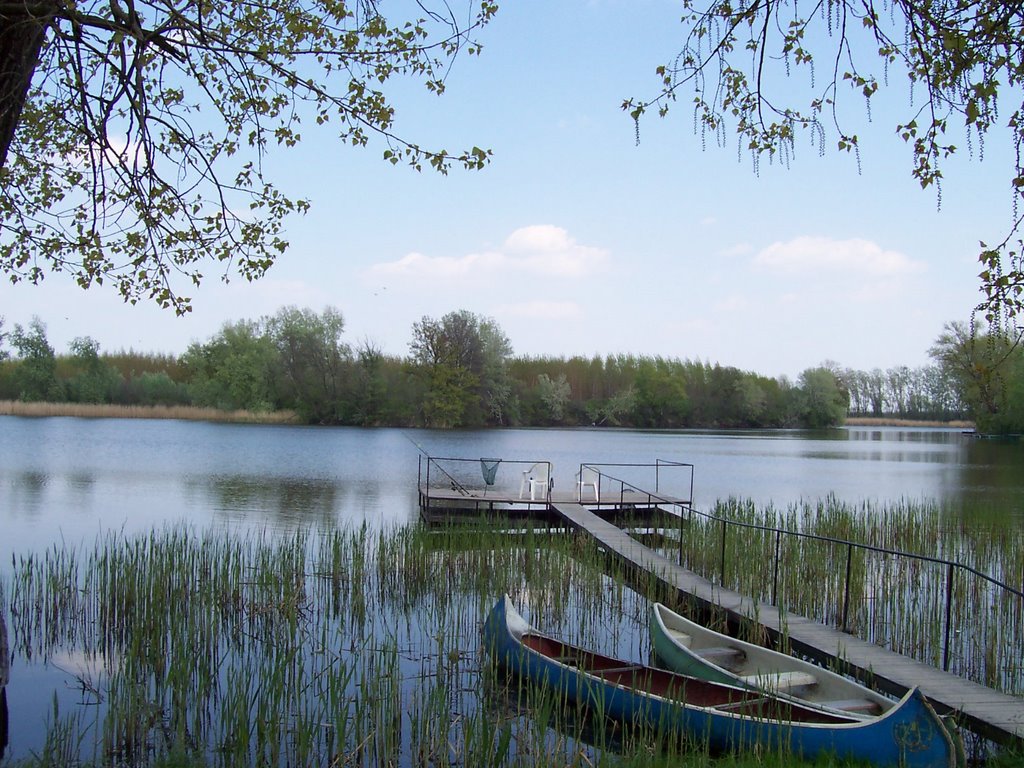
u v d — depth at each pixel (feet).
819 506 64.59
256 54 27.25
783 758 21.02
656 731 24.43
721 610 37.09
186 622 34.65
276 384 232.94
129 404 241.55
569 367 284.82
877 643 36.01
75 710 27.66
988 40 20.92
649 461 140.26
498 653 30.63
